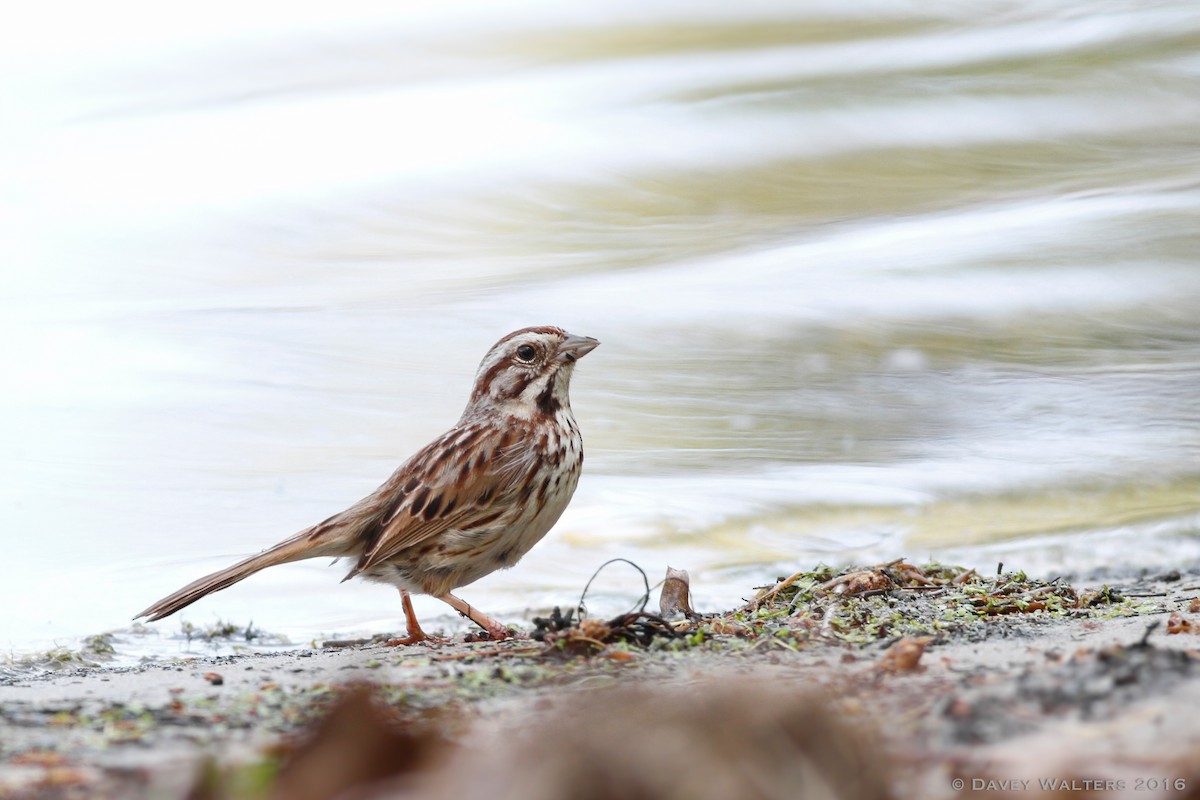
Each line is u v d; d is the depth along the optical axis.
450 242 24.48
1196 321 19.05
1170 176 25.78
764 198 26.09
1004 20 36.25
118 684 7.17
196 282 22.67
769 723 4.70
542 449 9.41
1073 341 18.64
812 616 8.02
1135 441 15.10
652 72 33.91
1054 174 26.58
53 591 11.41
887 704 5.65
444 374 18.27
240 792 5.00
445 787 4.80
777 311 20.22
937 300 19.94
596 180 27.03
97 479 14.37
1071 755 4.85
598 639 7.25
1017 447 15.22
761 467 14.77
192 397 17.30
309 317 20.70
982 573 11.02
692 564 12.09
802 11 39.34
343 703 5.15
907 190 25.92
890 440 15.26
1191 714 5.18
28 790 5.03
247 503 13.90
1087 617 8.09
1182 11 34.47
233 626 10.53
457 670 6.95
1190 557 11.53
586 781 4.61
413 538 9.17
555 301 21.00
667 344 18.89
